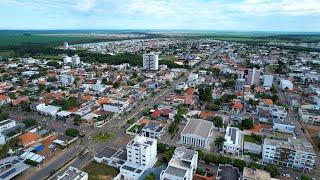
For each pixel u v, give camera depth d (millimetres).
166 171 169375
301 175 188875
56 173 189000
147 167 191625
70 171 175625
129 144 196375
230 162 198875
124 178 186000
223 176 173000
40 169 193000
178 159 187625
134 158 194750
